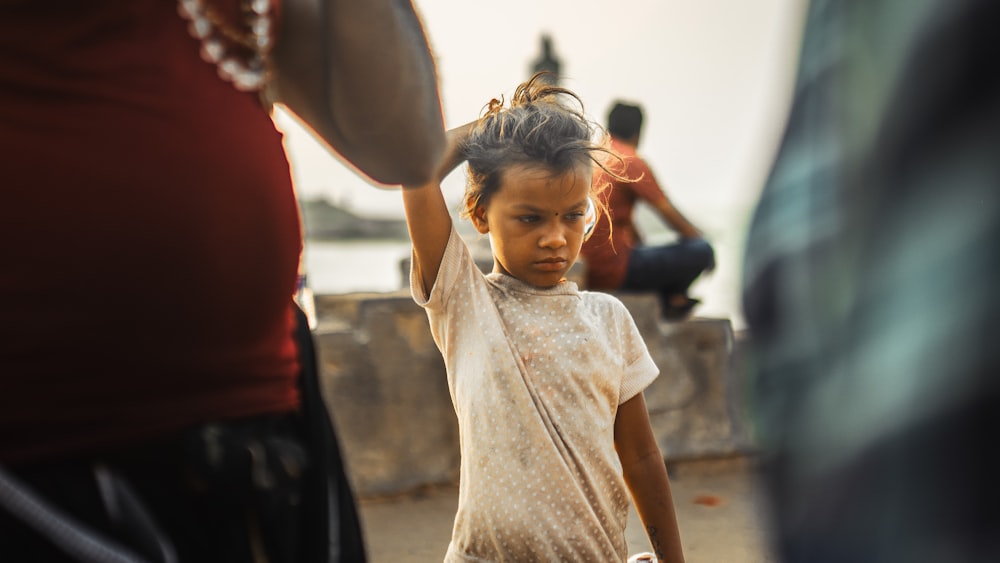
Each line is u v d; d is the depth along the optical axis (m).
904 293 0.59
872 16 0.63
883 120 0.61
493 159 1.83
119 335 0.98
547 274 1.84
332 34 1.12
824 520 0.62
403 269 3.95
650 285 4.62
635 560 1.99
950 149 0.58
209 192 1.02
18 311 0.94
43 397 0.96
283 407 1.14
